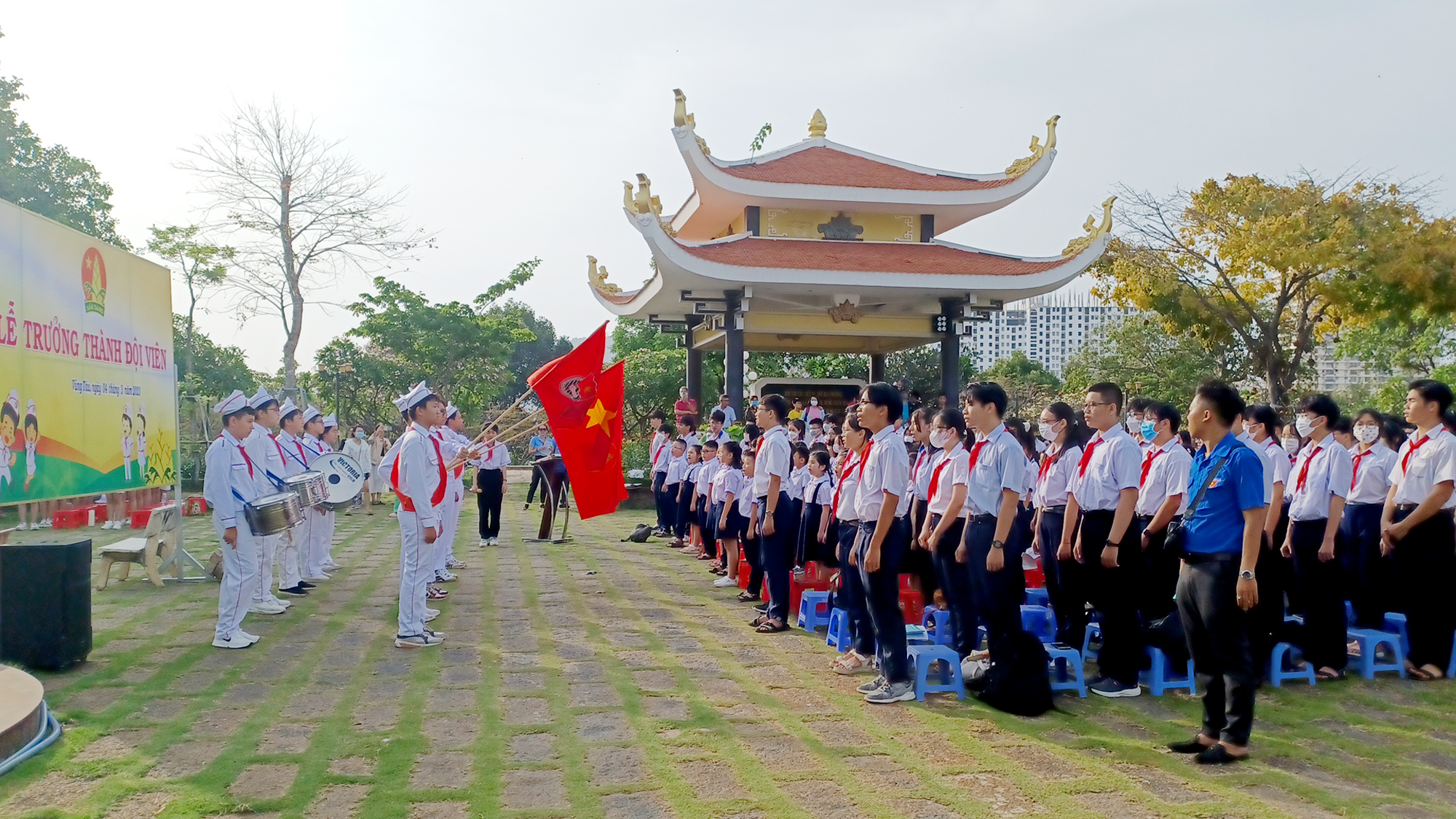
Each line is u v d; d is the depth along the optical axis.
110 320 8.91
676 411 19.17
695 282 18.31
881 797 4.35
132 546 9.67
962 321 20.14
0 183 22.00
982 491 5.95
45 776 4.55
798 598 8.66
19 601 6.39
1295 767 4.79
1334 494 6.37
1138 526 6.26
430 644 7.30
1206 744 4.98
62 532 14.66
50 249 7.88
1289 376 22.88
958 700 5.96
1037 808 4.23
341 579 10.56
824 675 6.52
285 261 25.09
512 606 8.94
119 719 5.42
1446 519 6.46
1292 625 6.54
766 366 32.09
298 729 5.30
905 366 33.94
